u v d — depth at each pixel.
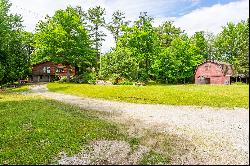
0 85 75.69
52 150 16.11
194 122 22.92
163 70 88.94
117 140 18.28
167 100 34.94
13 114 26.86
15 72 77.12
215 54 120.19
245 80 96.31
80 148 16.56
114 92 44.53
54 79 103.00
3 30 66.12
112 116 26.73
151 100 36.16
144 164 14.38
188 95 36.56
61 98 43.47
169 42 113.19
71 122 22.91
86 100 40.19
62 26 84.44
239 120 23.25
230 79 89.25
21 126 21.70
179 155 15.51
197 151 16.05
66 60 83.06
